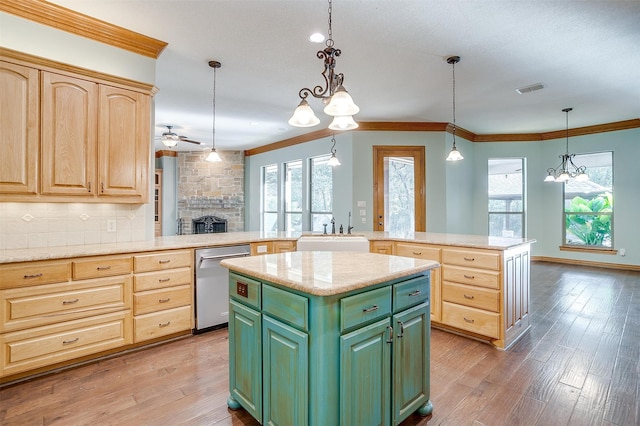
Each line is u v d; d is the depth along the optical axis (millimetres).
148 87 3023
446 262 3176
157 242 3162
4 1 2338
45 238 2742
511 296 2943
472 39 2932
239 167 8336
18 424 1822
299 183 7160
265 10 2502
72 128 2633
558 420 1859
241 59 3344
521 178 6906
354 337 1493
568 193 6582
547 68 3537
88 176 2711
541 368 2473
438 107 4910
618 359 2600
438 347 2869
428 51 3150
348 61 3375
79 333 2479
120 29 2756
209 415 1904
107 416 1895
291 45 3051
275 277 1588
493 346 2881
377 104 4754
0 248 2555
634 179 5805
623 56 3254
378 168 5727
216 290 3248
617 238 6008
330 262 1975
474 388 2203
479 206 6891
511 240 3285
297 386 1496
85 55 2693
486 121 5777
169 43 3020
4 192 2373
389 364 1669
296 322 1504
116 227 3088
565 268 6086
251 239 3557
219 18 2609
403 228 5754
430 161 5773
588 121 5828
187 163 8258
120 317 2670
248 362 1803
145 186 3033
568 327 3297
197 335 3129
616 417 1881
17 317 2240
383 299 1637
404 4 2416
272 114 5312
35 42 2475
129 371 2424
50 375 2357
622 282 5043
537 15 2555
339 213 5984
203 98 4551
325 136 6285
